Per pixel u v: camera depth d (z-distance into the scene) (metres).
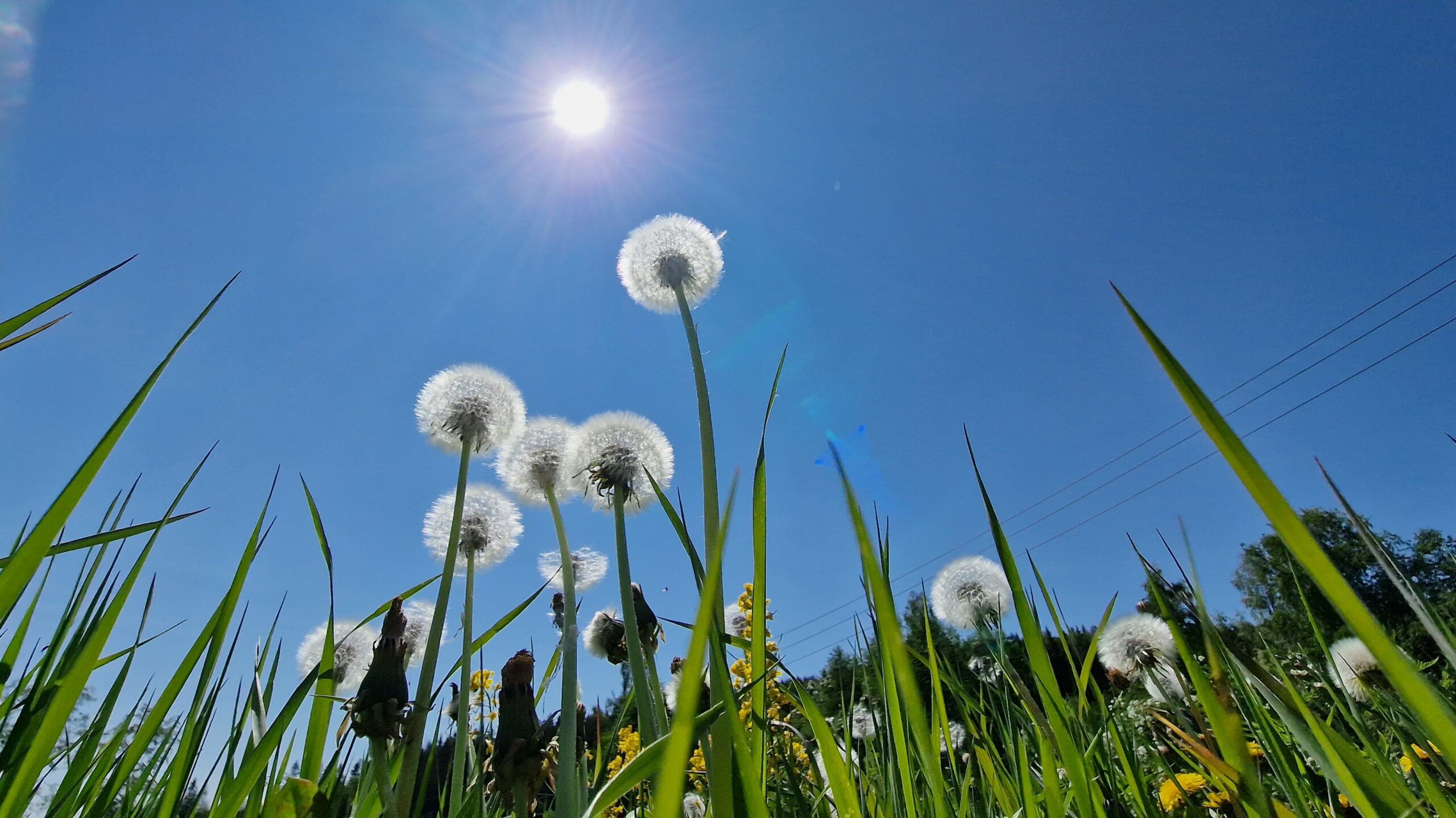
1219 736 0.10
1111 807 0.14
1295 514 0.05
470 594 0.25
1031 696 0.11
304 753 0.17
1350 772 0.10
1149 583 0.11
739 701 0.13
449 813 0.21
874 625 0.13
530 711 0.18
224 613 0.14
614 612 0.30
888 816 0.15
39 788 0.14
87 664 0.11
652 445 0.28
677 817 0.06
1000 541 0.11
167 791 0.13
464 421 0.30
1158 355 0.06
